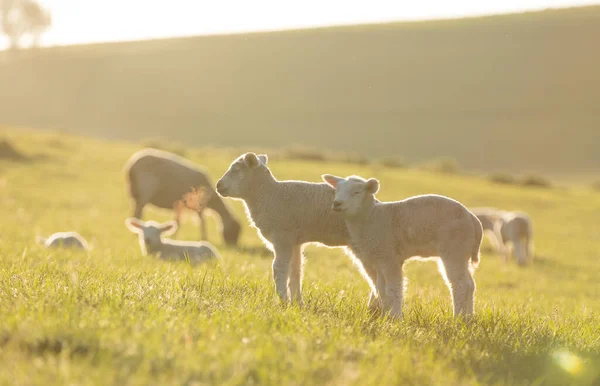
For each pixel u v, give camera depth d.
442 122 80.56
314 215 8.67
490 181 53.50
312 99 88.62
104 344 4.77
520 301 11.98
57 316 5.44
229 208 22.47
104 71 97.56
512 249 25.36
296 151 58.06
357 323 6.55
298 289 9.02
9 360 4.43
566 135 74.12
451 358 5.76
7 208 27.55
